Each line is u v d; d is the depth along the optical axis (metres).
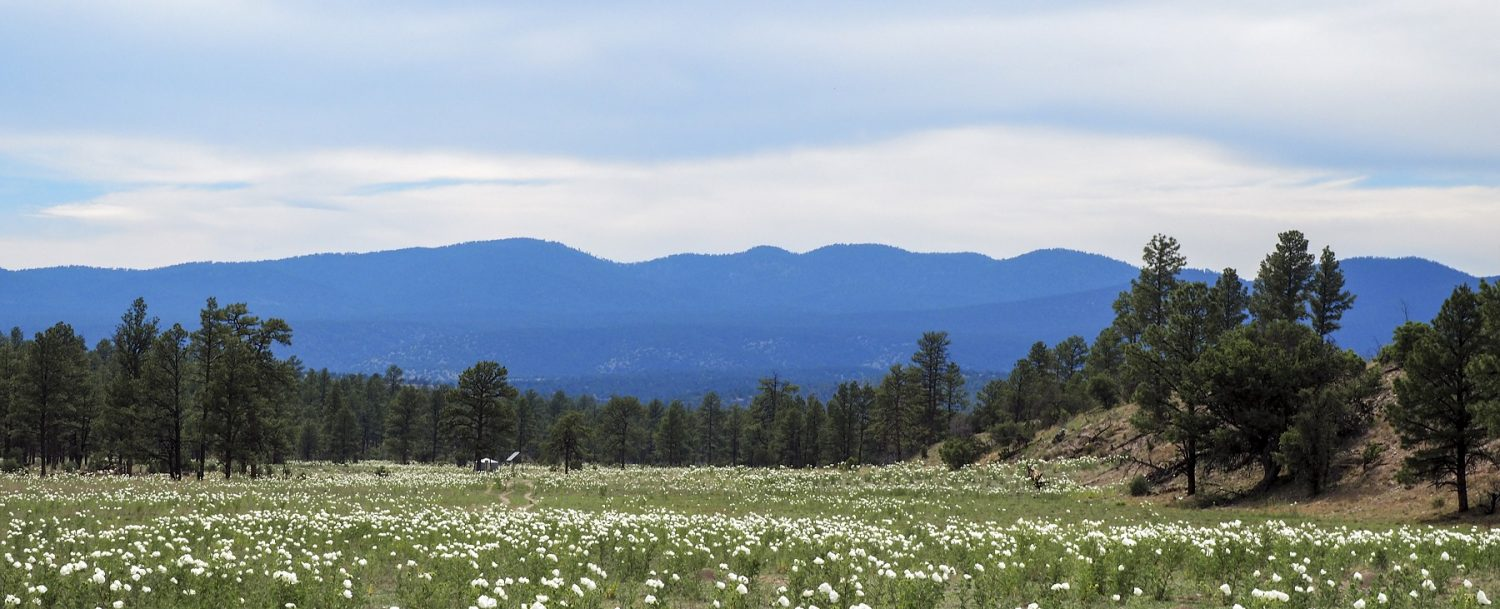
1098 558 28.36
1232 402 69.00
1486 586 26.27
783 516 53.78
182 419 104.31
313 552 32.47
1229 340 75.25
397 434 176.50
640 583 27.42
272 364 108.00
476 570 26.27
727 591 23.20
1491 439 58.53
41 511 47.31
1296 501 63.09
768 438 189.50
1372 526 48.97
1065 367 171.38
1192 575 27.66
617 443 192.12
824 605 20.92
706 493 78.62
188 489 69.94
